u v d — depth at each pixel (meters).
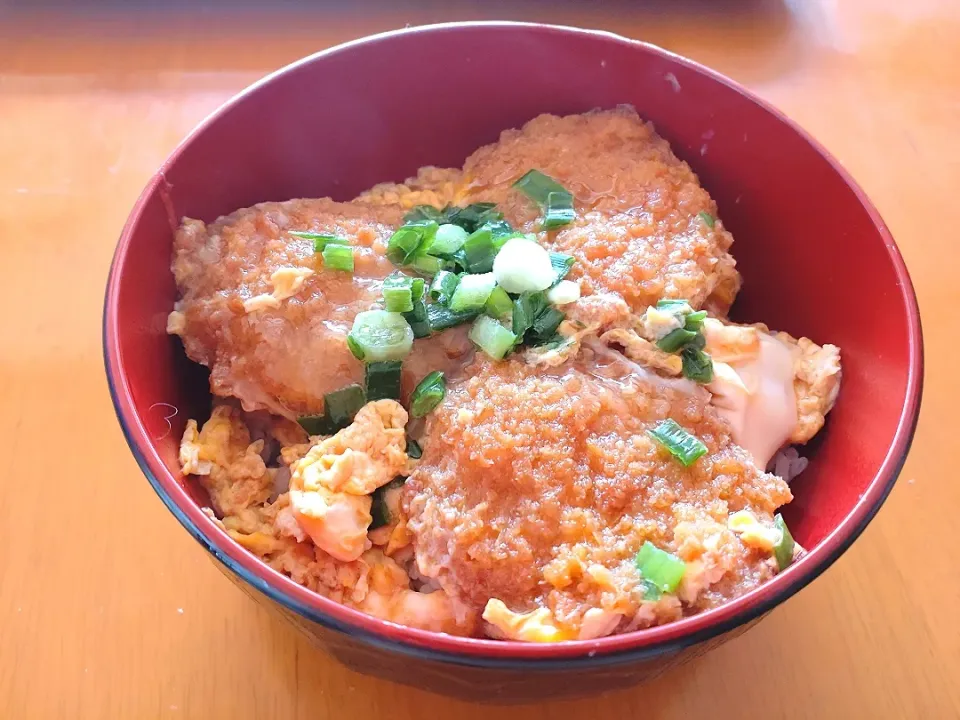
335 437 0.17
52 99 0.26
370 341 0.18
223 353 0.18
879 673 0.18
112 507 0.20
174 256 0.19
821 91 0.27
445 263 0.19
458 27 0.21
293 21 0.29
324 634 0.14
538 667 0.13
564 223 0.20
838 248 0.20
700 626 0.13
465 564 0.16
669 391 0.18
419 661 0.14
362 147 0.22
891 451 0.16
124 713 0.18
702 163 0.22
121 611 0.19
